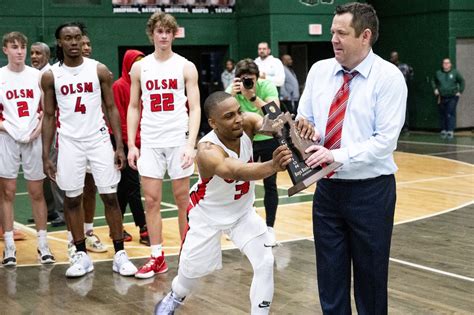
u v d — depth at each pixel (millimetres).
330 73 4133
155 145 6426
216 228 4641
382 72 3973
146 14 18156
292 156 3908
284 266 6707
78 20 17469
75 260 6637
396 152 15195
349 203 4137
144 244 7832
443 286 5941
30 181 7133
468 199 9781
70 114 6488
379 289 4191
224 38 19109
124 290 6117
